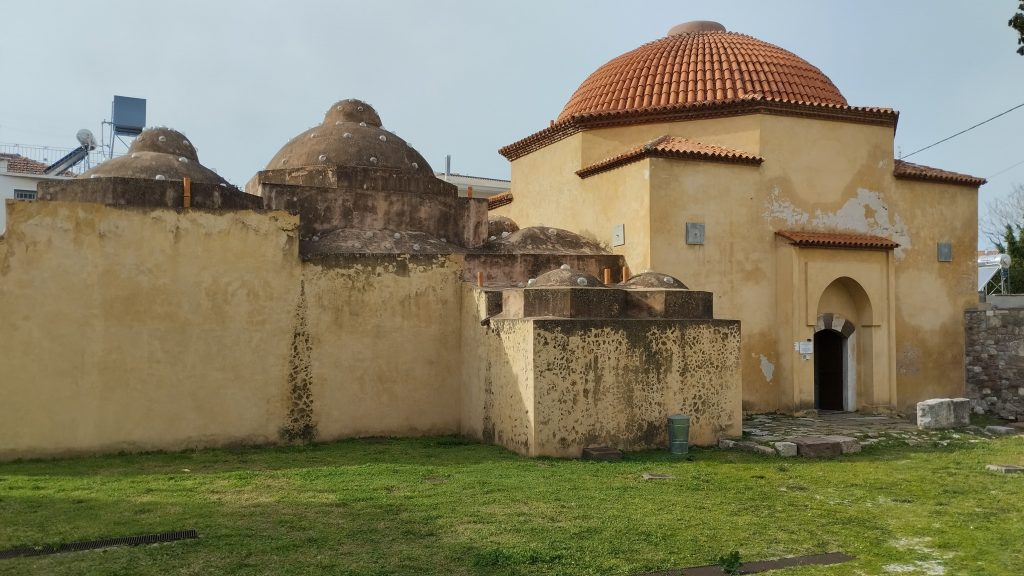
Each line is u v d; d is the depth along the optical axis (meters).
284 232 12.52
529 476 9.48
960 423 14.05
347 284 12.91
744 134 15.88
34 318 11.07
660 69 17.75
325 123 16.98
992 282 28.20
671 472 9.92
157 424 11.64
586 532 7.05
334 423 12.70
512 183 19.94
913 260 17.28
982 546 6.91
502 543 6.66
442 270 13.57
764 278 15.68
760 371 15.57
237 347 12.15
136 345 11.59
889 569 6.30
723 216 15.34
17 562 6.04
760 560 6.48
